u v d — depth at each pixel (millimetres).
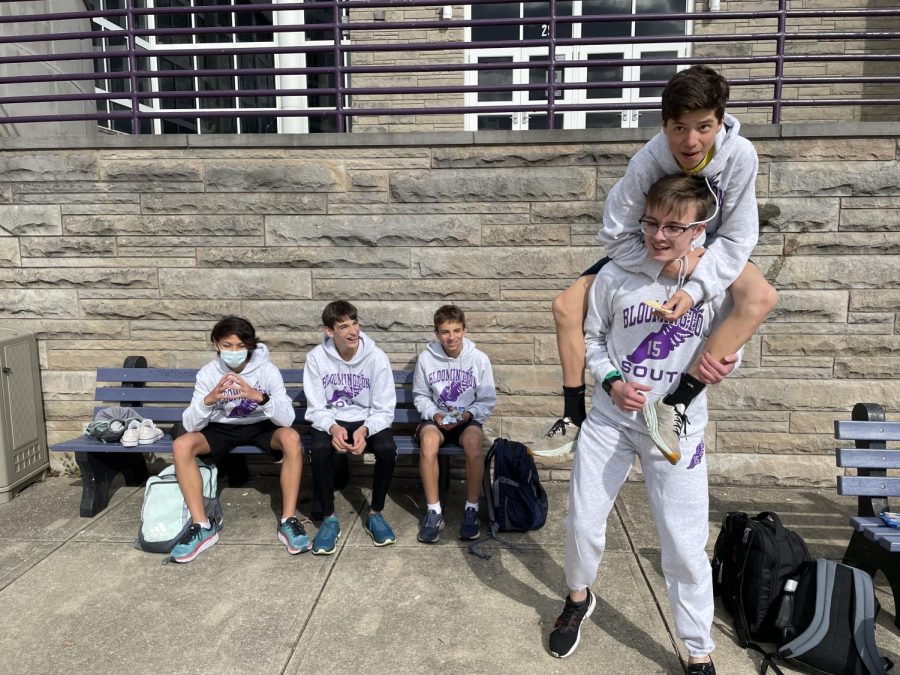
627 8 7254
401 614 2717
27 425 4141
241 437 3555
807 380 3994
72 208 4184
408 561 3170
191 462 3326
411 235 4066
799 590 2422
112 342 4285
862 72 6434
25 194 4191
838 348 3949
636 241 2055
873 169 3801
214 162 4094
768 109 6582
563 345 2266
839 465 2855
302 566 3113
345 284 4141
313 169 4055
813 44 6480
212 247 4164
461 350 3711
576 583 2404
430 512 3398
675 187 1848
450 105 7012
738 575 2574
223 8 4039
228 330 3396
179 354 4270
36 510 3777
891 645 2520
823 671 2326
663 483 2174
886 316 3904
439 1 3955
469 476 3412
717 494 3973
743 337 1933
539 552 3268
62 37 4164
